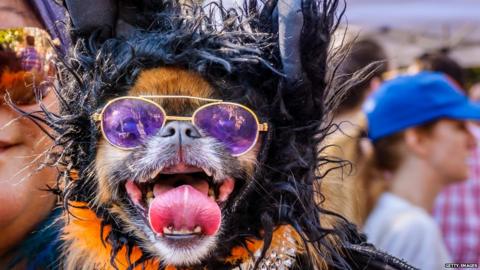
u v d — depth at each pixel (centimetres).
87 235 89
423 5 181
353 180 106
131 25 89
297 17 85
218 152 85
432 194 122
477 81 199
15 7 91
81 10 87
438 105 122
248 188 87
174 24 88
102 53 87
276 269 88
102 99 87
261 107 87
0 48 89
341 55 91
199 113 86
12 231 90
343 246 90
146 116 85
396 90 122
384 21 181
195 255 85
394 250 117
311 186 88
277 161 87
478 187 139
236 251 88
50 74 90
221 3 89
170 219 84
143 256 88
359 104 120
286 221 87
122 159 86
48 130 90
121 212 88
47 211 92
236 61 86
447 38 193
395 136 121
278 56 87
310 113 88
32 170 90
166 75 87
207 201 84
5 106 89
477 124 144
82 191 89
